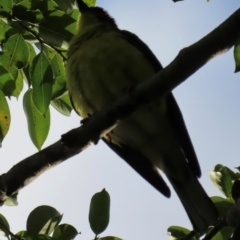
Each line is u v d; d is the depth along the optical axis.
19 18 6.57
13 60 6.58
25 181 5.29
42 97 6.23
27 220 5.82
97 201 5.76
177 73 4.68
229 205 6.44
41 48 6.55
